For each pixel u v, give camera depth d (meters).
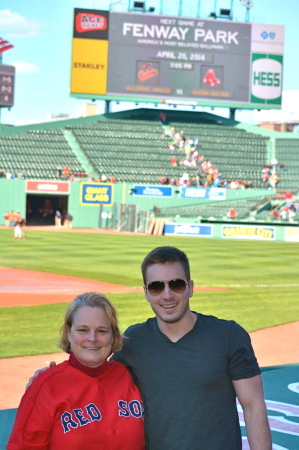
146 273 3.79
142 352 3.78
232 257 31.53
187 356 3.68
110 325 3.67
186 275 3.77
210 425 3.67
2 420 6.53
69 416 3.52
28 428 3.52
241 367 3.69
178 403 3.67
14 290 18.66
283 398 7.27
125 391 3.68
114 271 23.81
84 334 3.59
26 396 3.59
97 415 3.56
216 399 3.68
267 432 3.69
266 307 16.09
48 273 23.03
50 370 3.64
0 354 10.30
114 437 3.56
